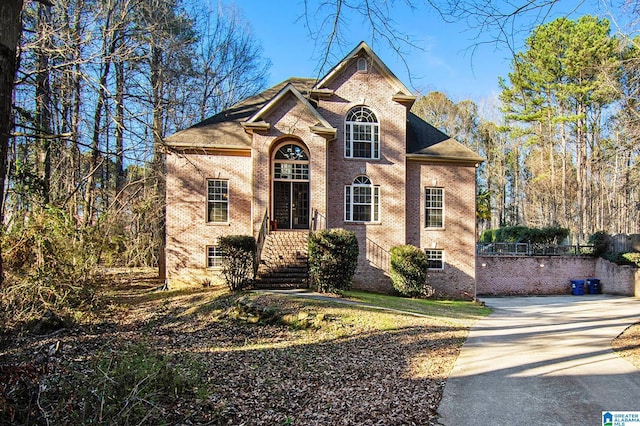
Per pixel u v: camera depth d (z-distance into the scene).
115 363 5.68
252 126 17.27
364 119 19.41
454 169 20.27
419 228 19.83
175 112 24.80
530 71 29.55
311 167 17.80
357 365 7.53
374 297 15.23
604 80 13.69
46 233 11.37
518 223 48.34
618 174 22.23
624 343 9.28
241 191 18.34
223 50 33.12
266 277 15.12
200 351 8.80
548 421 5.02
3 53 2.84
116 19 15.77
